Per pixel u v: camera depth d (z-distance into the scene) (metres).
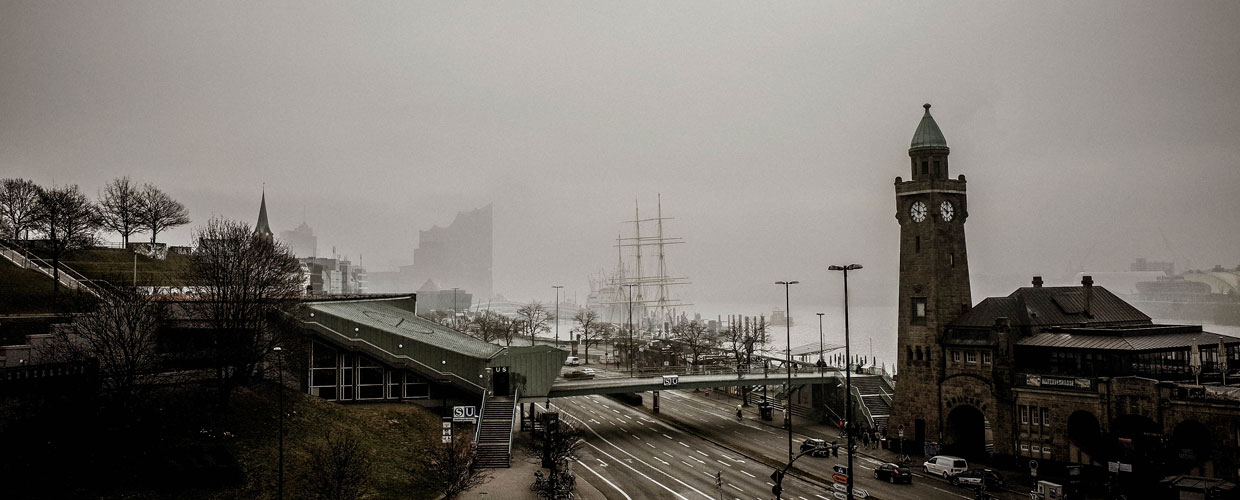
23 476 67.00
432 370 113.44
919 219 119.00
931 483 98.50
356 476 76.56
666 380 134.62
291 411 94.25
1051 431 101.69
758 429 134.38
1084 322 114.94
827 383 141.88
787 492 92.69
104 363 79.94
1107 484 90.19
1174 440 90.38
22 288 102.38
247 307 97.00
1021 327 110.38
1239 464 84.69
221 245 104.88
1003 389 107.19
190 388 89.19
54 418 72.81
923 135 119.88
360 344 112.12
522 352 119.19
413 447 97.06
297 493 76.06
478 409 110.94
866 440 121.88
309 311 113.06
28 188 129.00
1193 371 100.88
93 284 110.75
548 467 97.25
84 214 133.12
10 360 76.06
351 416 100.94
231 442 81.75
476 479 87.88
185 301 94.50
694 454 114.88
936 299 116.50
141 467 72.19
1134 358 97.50
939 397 114.56
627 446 120.50
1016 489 95.38
